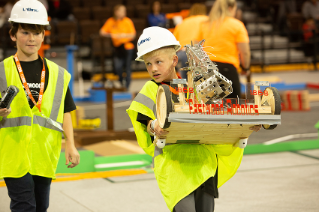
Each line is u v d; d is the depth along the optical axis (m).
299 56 25.08
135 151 8.80
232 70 7.50
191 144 3.71
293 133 10.73
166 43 3.54
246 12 27.77
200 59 3.26
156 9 20.47
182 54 10.01
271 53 25.20
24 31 3.78
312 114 13.33
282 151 8.94
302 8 26.25
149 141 3.78
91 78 20.70
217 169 3.97
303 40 24.95
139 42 3.63
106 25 16.84
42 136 3.85
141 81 20.92
